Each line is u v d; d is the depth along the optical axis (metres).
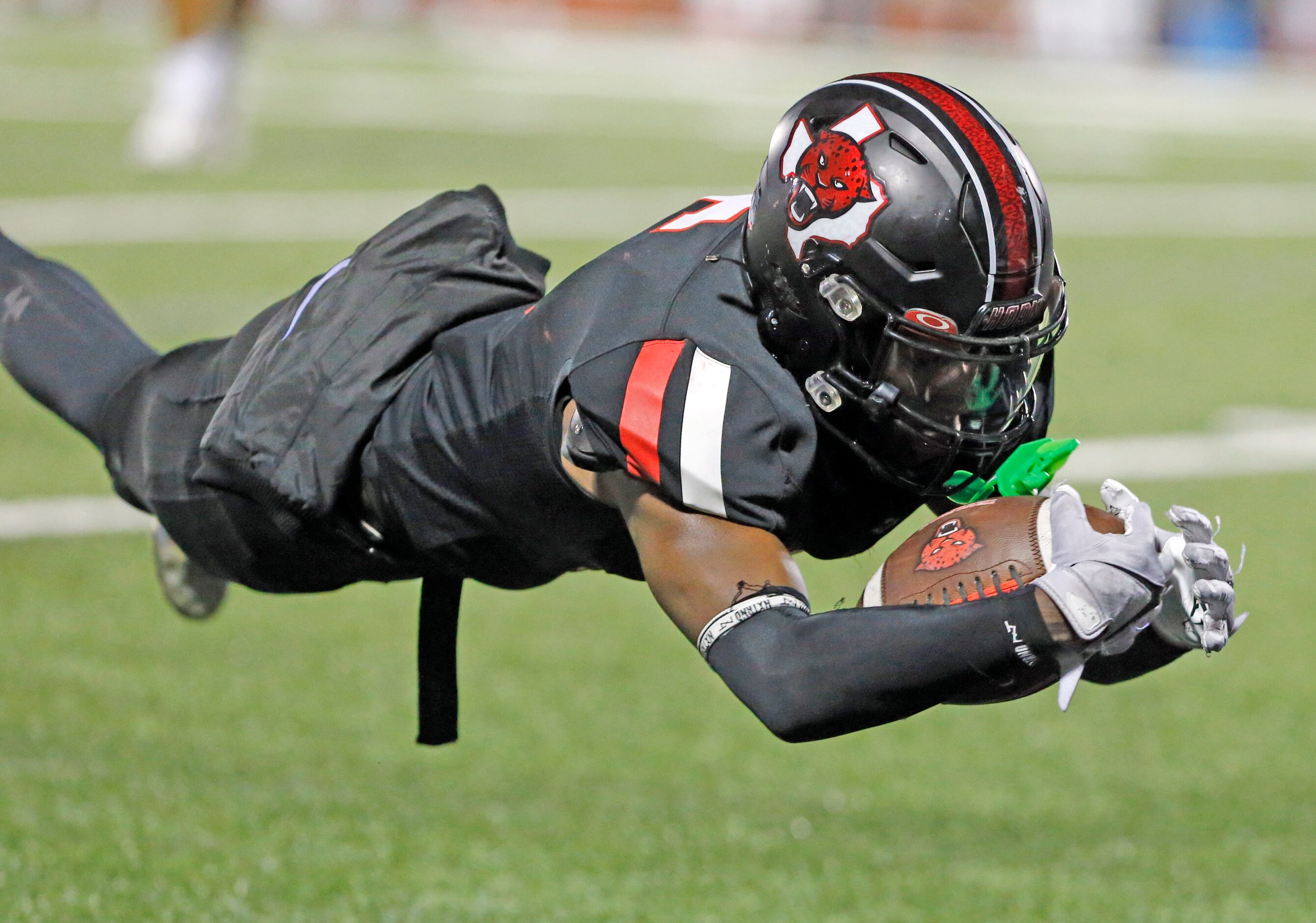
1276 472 23.92
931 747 15.01
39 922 10.56
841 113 8.14
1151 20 108.69
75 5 115.06
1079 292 38.00
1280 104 87.25
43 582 17.84
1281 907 11.71
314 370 9.63
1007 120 71.75
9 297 11.66
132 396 10.91
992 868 12.34
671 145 58.03
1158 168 59.97
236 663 16.00
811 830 13.00
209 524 10.34
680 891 11.70
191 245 36.94
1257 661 17.25
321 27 112.31
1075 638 7.24
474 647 16.98
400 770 13.76
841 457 8.33
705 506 7.80
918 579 7.91
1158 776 14.37
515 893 11.52
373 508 9.72
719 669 7.67
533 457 8.64
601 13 116.44
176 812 12.52
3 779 12.88
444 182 47.25
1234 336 33.66
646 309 8.27
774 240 8.14
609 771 14.05
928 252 7.83
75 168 47.19
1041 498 8.02
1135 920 11.46
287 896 11.24
